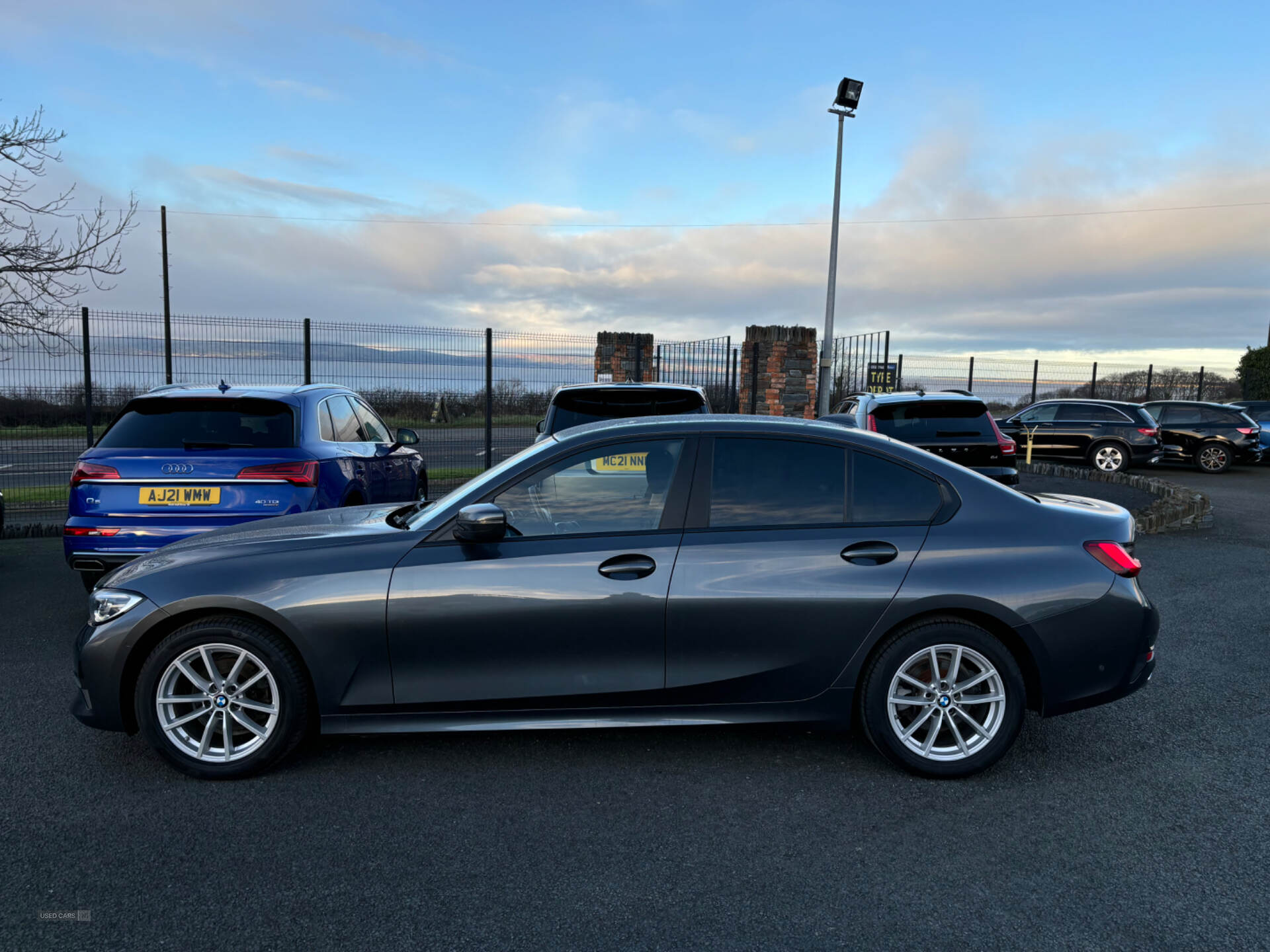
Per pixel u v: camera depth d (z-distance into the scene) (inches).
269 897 98.6
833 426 141.4
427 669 130.2
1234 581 270.5
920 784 130.1
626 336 623.2
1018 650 133.1
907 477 136.8
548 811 121.0
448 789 128.0
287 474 210.1
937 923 93.7
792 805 122.9
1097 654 130.9
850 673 131.1
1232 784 129.8
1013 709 129.8
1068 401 645.9
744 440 137.5
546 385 485.7
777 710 133.3
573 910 96.2
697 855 108.8
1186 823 117.4
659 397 303.6
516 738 147.6
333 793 126.3
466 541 131.8
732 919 94.5
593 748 143.6
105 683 129.6
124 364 410.3
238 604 128.0
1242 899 98.4
